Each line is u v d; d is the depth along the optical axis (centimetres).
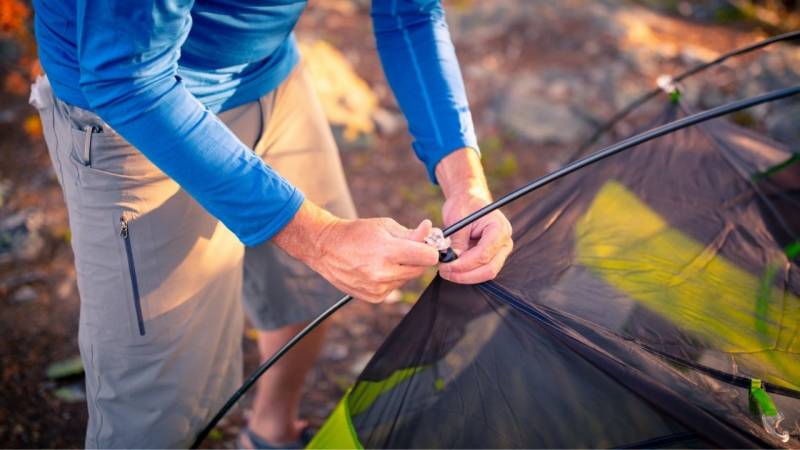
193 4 130
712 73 452
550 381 128
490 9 517
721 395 126
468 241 148
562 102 423
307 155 186
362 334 281
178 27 119
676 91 200
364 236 133
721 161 184
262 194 130
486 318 136
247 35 151
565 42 494
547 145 400
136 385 156
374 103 429
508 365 131
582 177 174
